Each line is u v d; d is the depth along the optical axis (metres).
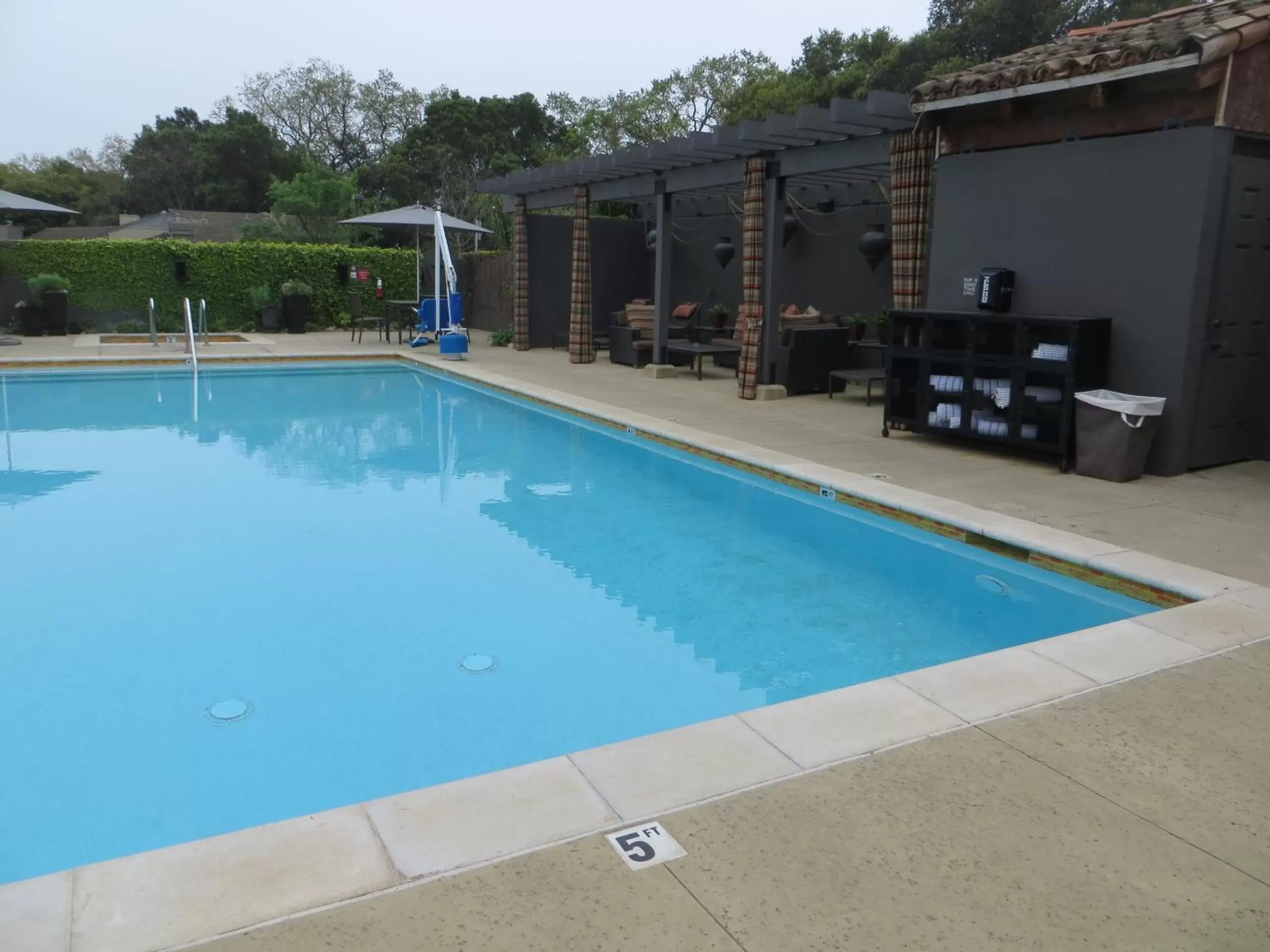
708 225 15.14
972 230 7.79
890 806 2.45
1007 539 5.10
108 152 54.34
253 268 18.36
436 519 6.33
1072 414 6.67
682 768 2.63
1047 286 7.22
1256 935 1.97
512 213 16.56
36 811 2.93
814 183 11.88
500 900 2.04
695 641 4.37
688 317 14.46
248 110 43.47
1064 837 2.32
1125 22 8.24
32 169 53.25
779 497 6.89
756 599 4.94
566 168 12.93
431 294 20.34
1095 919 2.01
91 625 4.41
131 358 13.10
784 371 10.84
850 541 6.07
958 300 7.96
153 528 6.01
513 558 5.53
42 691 3.74
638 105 29.38
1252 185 6.49
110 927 1.92
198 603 4.72
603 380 12.27
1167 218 6.41
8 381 11.98
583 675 3.98
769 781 2.57
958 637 4.46
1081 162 6.89
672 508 6.68
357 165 43.62
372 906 2.01
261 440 8.91
